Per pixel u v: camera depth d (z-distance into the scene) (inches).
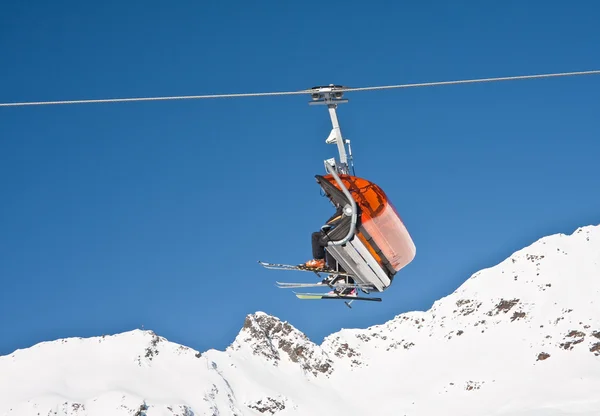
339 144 871.7
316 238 908.6
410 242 900.0
